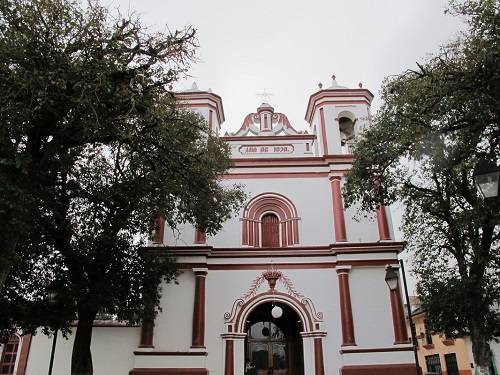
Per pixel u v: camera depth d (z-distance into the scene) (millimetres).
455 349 33875
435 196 16688
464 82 11734
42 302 16031
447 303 16125
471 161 13664
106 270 17188
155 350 20516
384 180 15484
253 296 21641
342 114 26031
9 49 10828
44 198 13289
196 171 15391
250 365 22094
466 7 11820
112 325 21141
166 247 20453
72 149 14258
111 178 16812
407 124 13445
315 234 23078
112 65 11797
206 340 20906
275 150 25359
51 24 11562
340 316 21297
